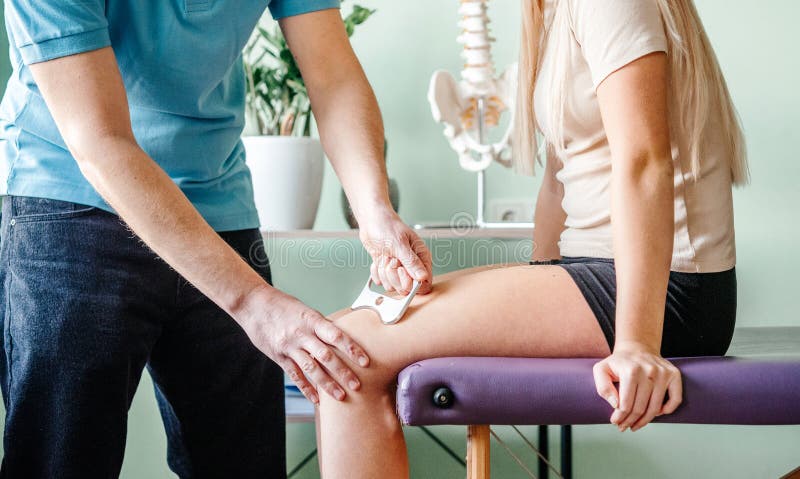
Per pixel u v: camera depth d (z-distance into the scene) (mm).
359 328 960
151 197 912
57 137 1038
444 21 2199
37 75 937
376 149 1151
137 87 1103
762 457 2123
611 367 866
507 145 2029
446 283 1027
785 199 2109
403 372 892
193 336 1177
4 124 1087
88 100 921
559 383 868
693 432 2135
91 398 1019
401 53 2215
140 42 1077
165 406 1284
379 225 1049
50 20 919
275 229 2000
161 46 1081
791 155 2105
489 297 977
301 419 1756
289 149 1976
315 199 2031
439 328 954
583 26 1018
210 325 1178
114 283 1039
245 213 1254
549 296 979
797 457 2115
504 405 869
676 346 1021
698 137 1028
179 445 1281
